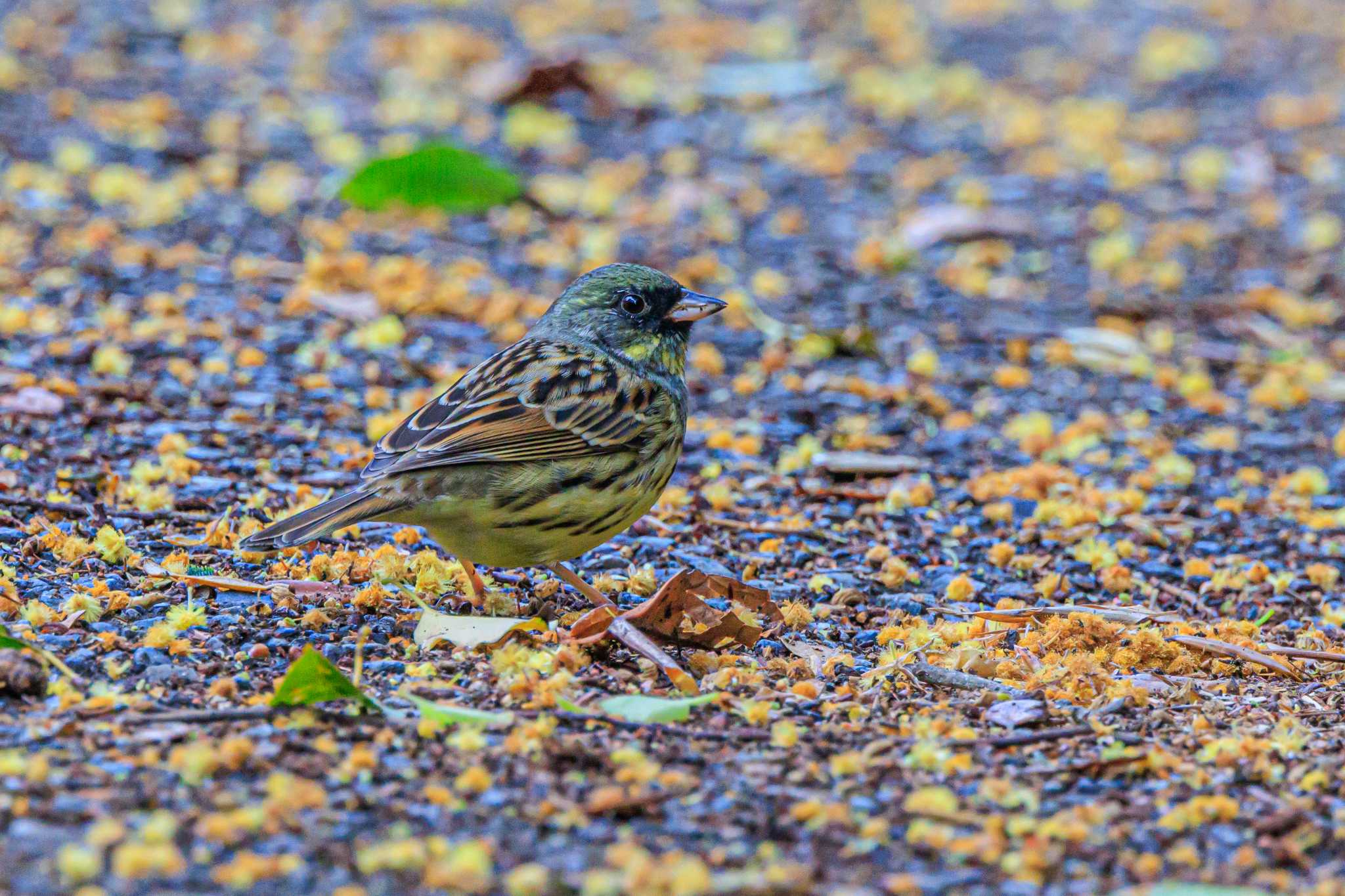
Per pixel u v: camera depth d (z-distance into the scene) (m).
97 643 8.12
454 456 8.64
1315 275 17.73
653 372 9.81
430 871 6.00
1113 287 17.41
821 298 16.75
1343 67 25.39
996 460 13.14
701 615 8.70
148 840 6.07
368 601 9.02
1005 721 7.86
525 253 17.16
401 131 20.59
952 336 16.00
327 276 15.59
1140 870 6.39
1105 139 21.62
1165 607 10.24
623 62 23.91
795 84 23.66
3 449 11.27
